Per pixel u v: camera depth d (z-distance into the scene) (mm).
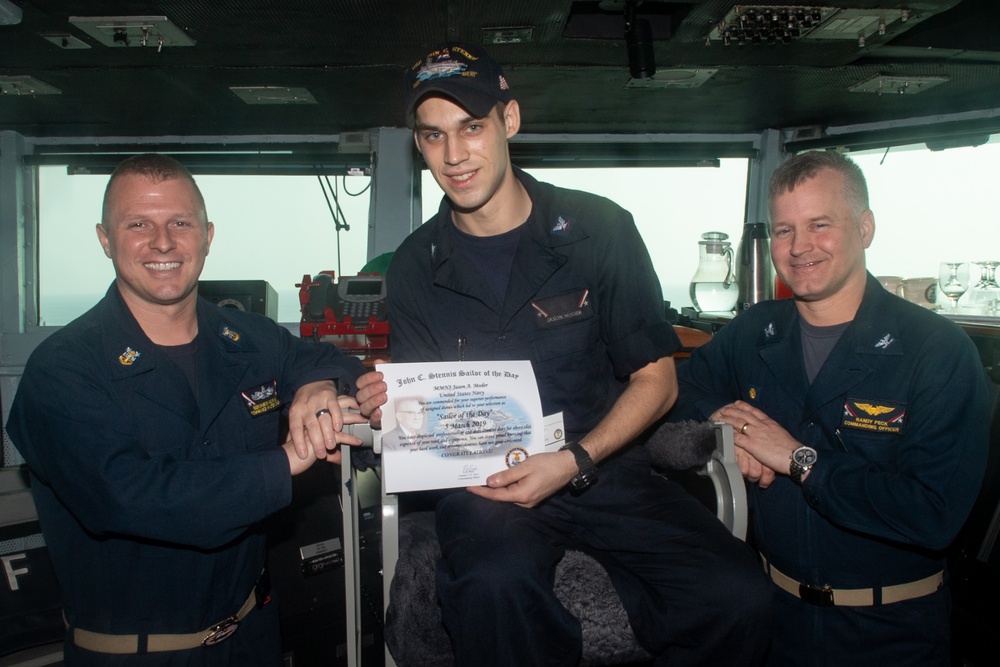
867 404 1446
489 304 1447
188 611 1382
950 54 2551
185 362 1481
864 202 1479
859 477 1378
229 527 1273
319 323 2662
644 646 1318
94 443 1245
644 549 1340
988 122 2951
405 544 1379
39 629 1728
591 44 2512
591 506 1406
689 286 3311
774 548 1560
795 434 1566
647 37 2342
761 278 2879
